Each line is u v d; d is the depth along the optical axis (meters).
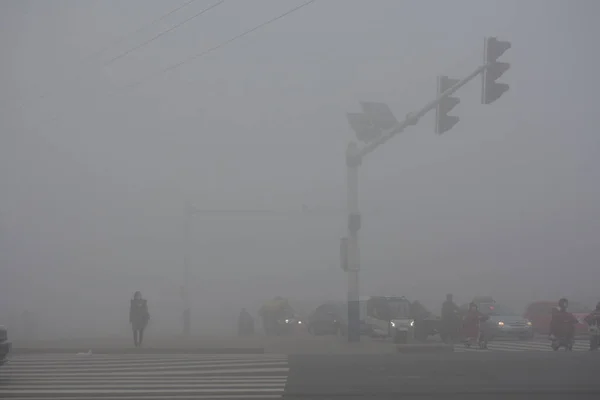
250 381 16.55
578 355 22.73
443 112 21.08
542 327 38.72
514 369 18.78
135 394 14.55
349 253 28.14
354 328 27.92
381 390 15.16
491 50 19.00
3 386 15.77
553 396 14.30
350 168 28.03
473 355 23.00
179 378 17.16
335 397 14.27
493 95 19.09
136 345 26.45
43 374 18.08
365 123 24.59
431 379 16.84
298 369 19.00
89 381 16.62
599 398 14.10
